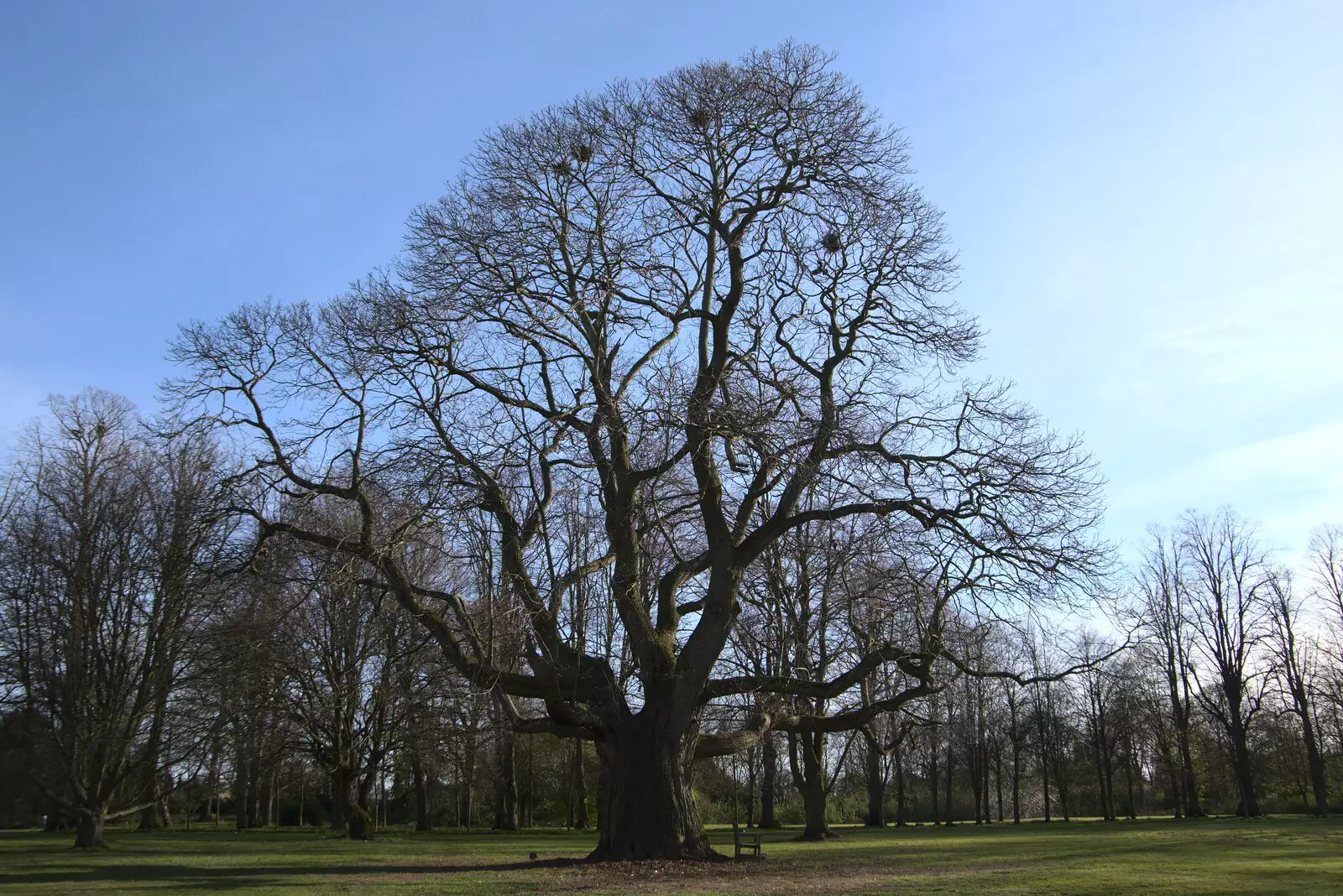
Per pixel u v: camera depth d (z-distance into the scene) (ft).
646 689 73.15
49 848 106.52
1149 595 200.95
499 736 140.97
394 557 72.95
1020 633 71.82
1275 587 188.65
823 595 89.15
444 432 68.95
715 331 76.02
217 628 108.58
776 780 189.06
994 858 78.43
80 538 110.11
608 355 76.69
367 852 99.71
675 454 72.08
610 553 76.59
